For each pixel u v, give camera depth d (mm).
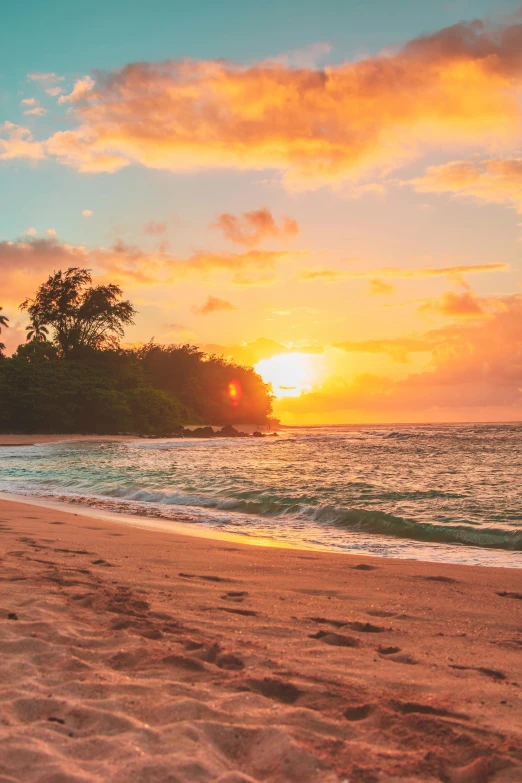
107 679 3287
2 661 3504
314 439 68000
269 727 2732
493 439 62344
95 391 69062
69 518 11539
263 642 4117
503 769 2414
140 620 4492
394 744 2643
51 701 2969
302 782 2355
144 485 18047
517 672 3641
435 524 11570
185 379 103000
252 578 6547
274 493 15898
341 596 5836
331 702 3092
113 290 79312
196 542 9109
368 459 32438
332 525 11688
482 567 7680
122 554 7688
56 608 4715
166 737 2629
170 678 3342
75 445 49906
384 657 3910
